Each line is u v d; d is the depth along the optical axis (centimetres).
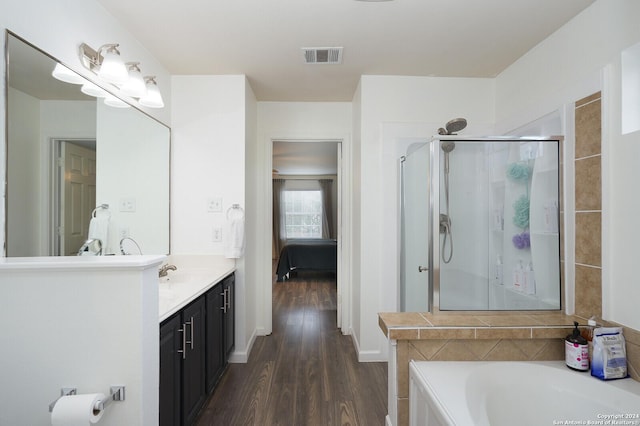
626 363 149
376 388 230
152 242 238
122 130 197
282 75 276
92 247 167
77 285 111
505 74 264
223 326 240
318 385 234
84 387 111
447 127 202
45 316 111
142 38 216
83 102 161
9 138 120
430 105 279
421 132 279
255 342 315
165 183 261
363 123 277
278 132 339
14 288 110
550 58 211
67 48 151
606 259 160
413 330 160
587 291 172
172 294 177
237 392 223
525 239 188
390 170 279
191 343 176
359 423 191
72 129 153
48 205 138
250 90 298
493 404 147
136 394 112
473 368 155
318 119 340
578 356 152
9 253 119
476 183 187
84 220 161
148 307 116
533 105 224
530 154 189
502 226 189
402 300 271
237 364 267
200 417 195
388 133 278
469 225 187
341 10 186
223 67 260
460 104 281
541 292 188
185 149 272
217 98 273
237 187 272
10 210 120
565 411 147
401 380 164
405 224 264
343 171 341
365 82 277
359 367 263
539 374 155
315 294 502
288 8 184
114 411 112
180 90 273
